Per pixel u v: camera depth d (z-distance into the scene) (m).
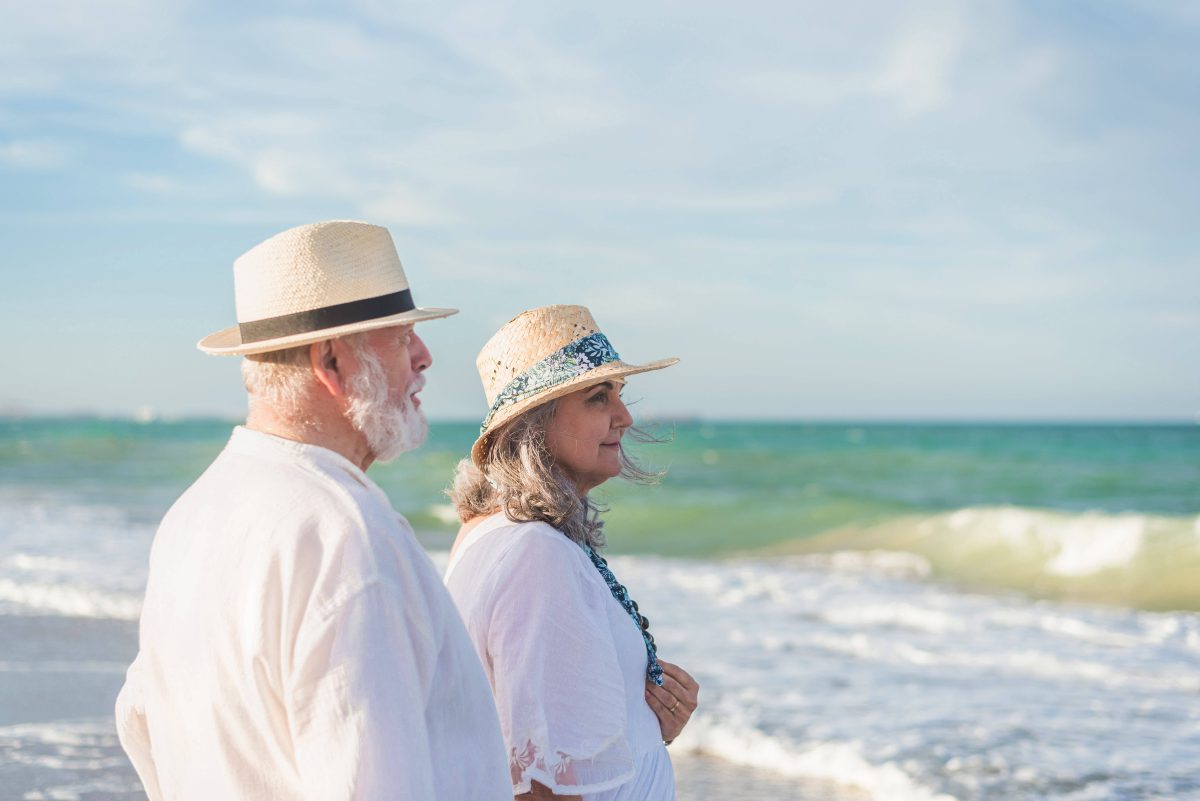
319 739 1.41
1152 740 5.18
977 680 6.50
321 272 1.67
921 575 13.34
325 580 1.47
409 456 31.62
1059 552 13.81
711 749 5.17
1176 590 11.92
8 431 81.00
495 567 2.17
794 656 7.11
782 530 17.17
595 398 2.36
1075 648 7.70
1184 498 24.16
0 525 15.84
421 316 1.70
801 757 4.86
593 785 2.04
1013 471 30.38
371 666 1.44
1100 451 39.31
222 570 1.52
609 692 2.08
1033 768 4.69
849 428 104.06
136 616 8.27
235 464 1.64
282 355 1.67
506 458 2.31
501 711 2.06
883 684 6.28
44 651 7.01
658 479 2.60
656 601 9.68
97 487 27.53
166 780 1.62
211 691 1.51
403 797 1.40
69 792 4.31
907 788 4.47
